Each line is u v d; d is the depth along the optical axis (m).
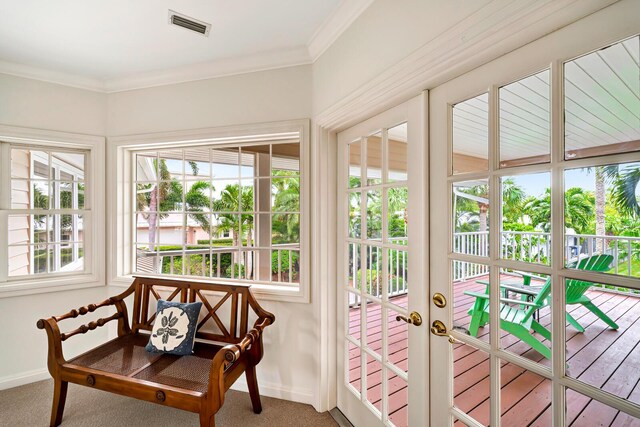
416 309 1.31
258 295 2.12
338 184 1.94
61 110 2.35
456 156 1.14
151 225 2.59
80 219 2.57
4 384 2.19
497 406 1.00
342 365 1.90
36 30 1.81
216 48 2.01
